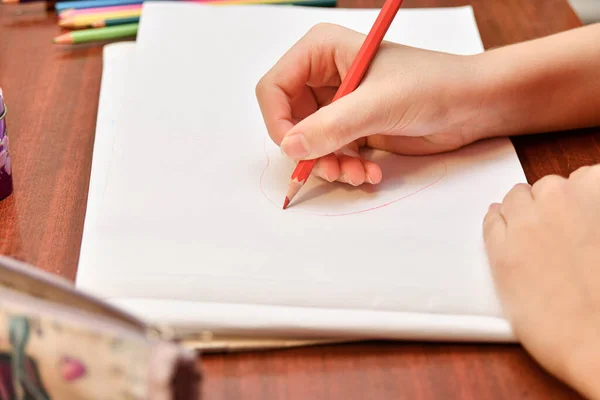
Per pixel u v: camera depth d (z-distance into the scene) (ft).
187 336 1.32
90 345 0.93
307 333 1.33
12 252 1.57
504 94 1.79
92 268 1.47
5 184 1.71
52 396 0.96
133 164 1.75
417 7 2.52
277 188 1.72
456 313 1.41
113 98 2.04
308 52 1.88
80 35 2.31
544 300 1.33
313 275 1.47
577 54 1.86
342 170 1.71
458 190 1.73
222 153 1.82
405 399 1.27
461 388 1.29
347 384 1.29
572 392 1.28
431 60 1.78
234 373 1.30
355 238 1.58
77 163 1.86
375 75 1.72
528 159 1.86
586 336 1.24
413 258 1.52
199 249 1.53
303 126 1.61
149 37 2.21
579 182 1.50
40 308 0.95
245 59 2.17
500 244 1.48
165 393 0.91
